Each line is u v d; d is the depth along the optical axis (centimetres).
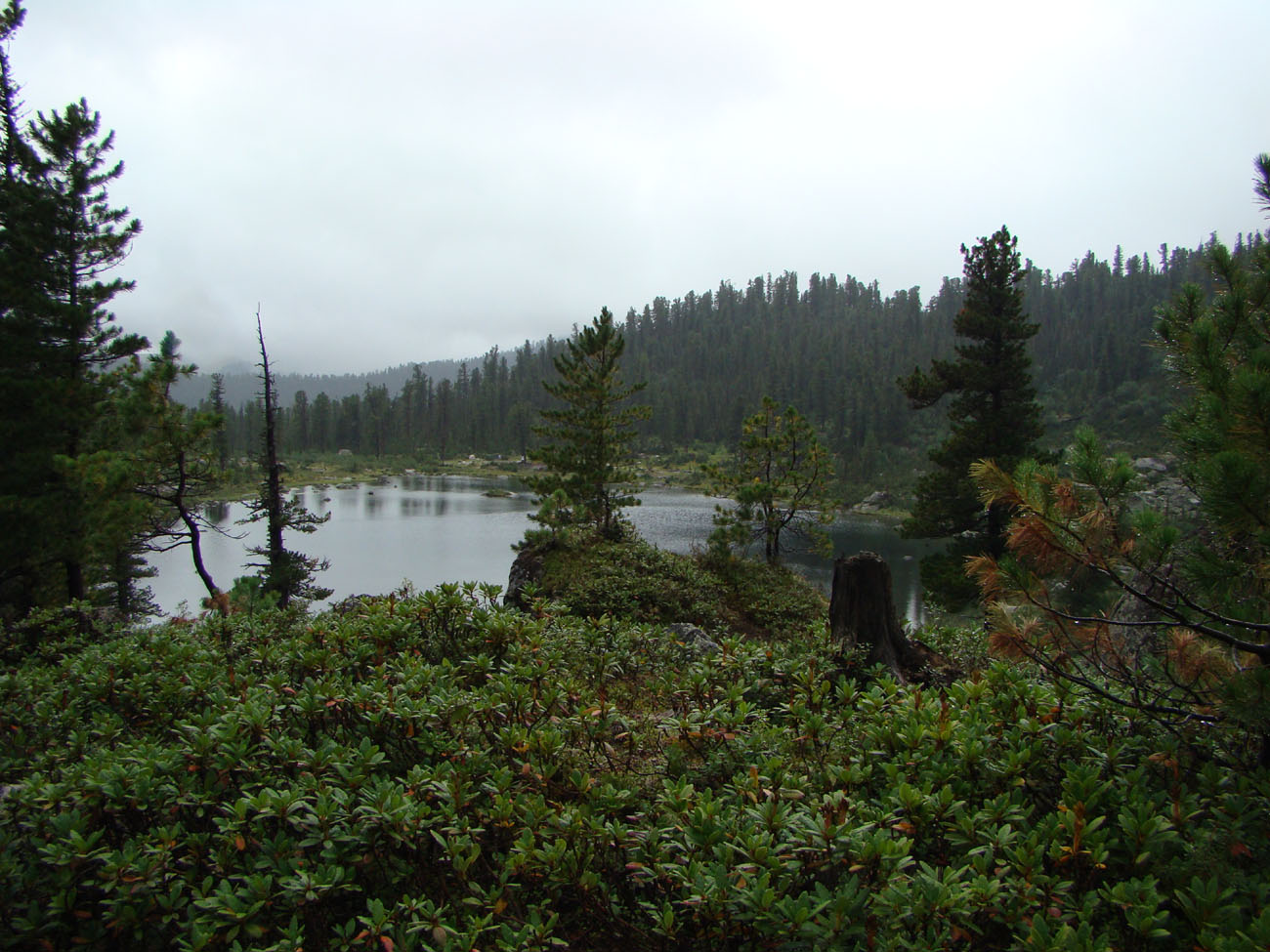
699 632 995
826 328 16525
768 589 1434
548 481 2080
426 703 356
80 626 740
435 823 274
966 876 250
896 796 277
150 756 307
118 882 262
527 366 16350
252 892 248
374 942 231
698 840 255
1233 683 288
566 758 348
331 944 252
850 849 239
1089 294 12988
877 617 653
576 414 2091
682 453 10988
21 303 1505
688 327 18075
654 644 585
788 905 214
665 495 7412
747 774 315
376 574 3341
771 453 1923
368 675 451
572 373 2075
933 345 12519
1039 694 371
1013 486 367
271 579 1761
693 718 362
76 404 1542
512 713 362
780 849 242
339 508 6125
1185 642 326
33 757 381
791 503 1903
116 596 2091
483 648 494
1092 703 365
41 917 269
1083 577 364
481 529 4859
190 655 466
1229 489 294
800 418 1912
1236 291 369
